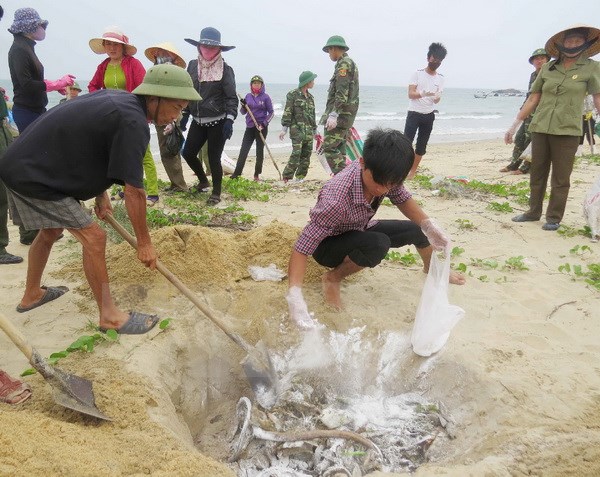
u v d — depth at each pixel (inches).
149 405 99.0
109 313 124.3
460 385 114.0
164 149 266.1
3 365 112.3
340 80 268.7
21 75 179.5
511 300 149.9
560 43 200.1
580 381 111.0
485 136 956.6
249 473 96.3
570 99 199.2
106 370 107.6
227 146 652.1
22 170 107.2
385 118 1348.4
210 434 111.7
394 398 116.1
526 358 119.9
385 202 259.3
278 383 119.7
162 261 148.9
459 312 121.3
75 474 73.4
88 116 106.1
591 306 146.6
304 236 123.6
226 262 154.0
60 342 122.1
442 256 182.1
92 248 118.1
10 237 193.2
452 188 281.4
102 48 228.4
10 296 144.2
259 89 327.0
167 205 249.8
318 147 298.5
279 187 314.5
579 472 86.3
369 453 96.8
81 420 92.5
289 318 136.8
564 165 207.0
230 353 131.1
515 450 90.7
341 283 157.0
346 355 127.4
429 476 83.0
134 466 79.2
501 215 240.1
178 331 129.6
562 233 209.3
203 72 238.7
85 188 113.6
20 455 73.7
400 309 143.5
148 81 109.7
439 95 310.2
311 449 99.5
